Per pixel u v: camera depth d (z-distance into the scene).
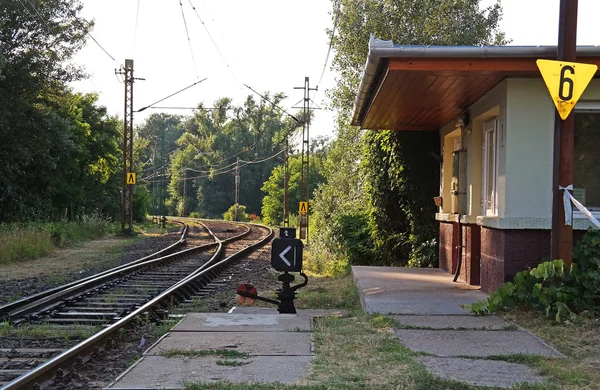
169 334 7.37
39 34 32.56
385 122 14.34
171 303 11.15
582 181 9.43
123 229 38.28
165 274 16.33
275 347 6.64
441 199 14.02
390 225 17.67
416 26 26.55
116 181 53.56
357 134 32.28
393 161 16.48
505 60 8.77
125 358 6.88
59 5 32.88
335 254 23.27
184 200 105.81
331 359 6.09
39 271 17.36
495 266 9.73
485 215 11.23
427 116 13.29
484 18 27.70
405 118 13.66
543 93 9.23
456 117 12.80
